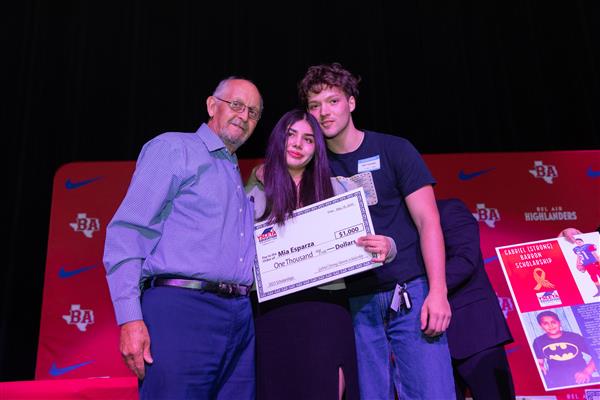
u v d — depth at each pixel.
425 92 4.14
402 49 4.25
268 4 4.32
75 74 4.19
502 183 3.64
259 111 1.94
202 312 1.55
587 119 4.02
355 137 2.07
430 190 1.95
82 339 3.37
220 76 4.16
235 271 1.64
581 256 2.17
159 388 1.47
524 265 2.19
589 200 3.59
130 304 1.49
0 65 4.20
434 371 1.77
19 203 3.87
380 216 1.96
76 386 2.11
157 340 1.50
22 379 3.54
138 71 4.20
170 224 1.63
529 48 4.24
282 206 1.80
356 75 4.14
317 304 1.71
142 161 1.66
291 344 1.66
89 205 3.64
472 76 4.21
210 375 1.56
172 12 4.37
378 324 1.90
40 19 4.32
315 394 1.57
